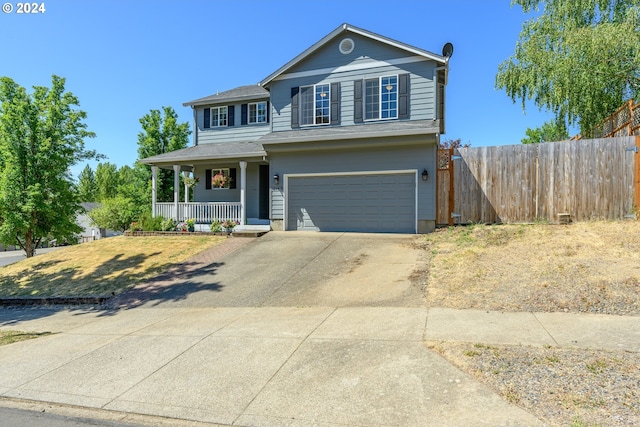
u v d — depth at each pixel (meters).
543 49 17.36
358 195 14.73
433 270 8.88
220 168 19.91
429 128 13.03
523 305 6.49
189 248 13.70
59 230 21.30
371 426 3.45
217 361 5.17
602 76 15.17
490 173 12.70
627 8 15.83
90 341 6.55
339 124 15.73
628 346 4.70
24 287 11.46
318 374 4.54
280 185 15.70
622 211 11.20
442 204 13.38
